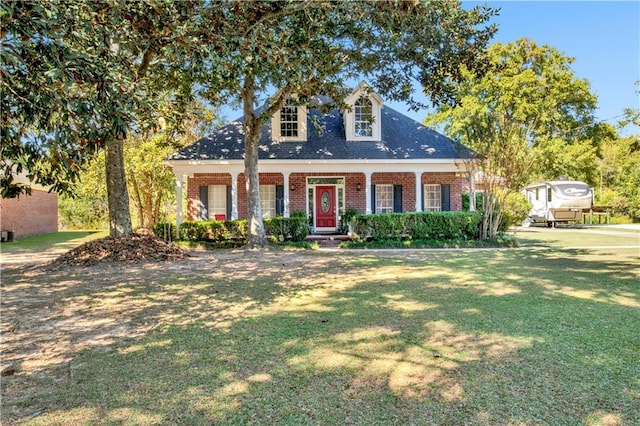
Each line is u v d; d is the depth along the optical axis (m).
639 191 25.28
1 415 2.56
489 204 14.16
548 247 12.70
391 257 10.73
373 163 16.42
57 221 26.48
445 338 3.93
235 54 6.16
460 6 10.69
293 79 8.08
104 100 3.64
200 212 17.16
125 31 4.85
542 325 4.31
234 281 7.29
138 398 2.78
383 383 2.95
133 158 17.69
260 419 2.46
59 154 3.79
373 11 8.94
